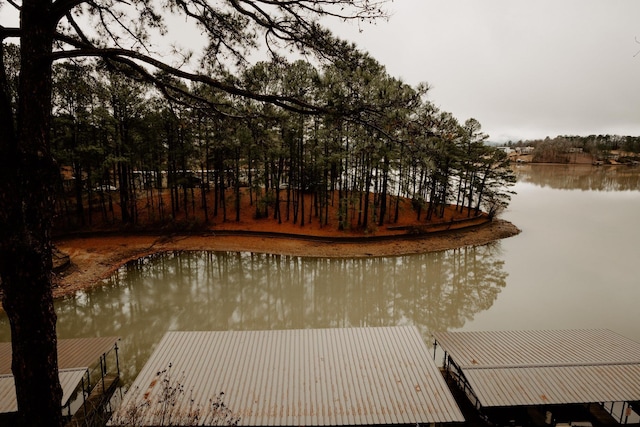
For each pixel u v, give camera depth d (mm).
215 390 10047
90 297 21906
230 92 4844
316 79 5500
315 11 5090
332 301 22594
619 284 24031
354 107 5094
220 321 19578
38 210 4297
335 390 10156
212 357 11469
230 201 39125
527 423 11062
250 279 25688
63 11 4277
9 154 4070
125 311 20375
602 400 10281
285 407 9570
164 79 6086
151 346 16703
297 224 35062
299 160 35562
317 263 28828
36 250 4270
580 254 30719
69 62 6723
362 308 21609
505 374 11148
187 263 28188
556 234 37000
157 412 9055
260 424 9094
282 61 6070
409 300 22641
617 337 13508
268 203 35750
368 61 5758
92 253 27750
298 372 10820
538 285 24094
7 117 4082
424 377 10648
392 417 9344
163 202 38750
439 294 23438
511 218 43875
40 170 4254
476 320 19422
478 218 40656
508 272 26688
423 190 41500
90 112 28281
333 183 38594
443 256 30609
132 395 9711
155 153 33281
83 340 12898
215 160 34125
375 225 34875
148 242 30984
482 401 10156
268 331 13070
